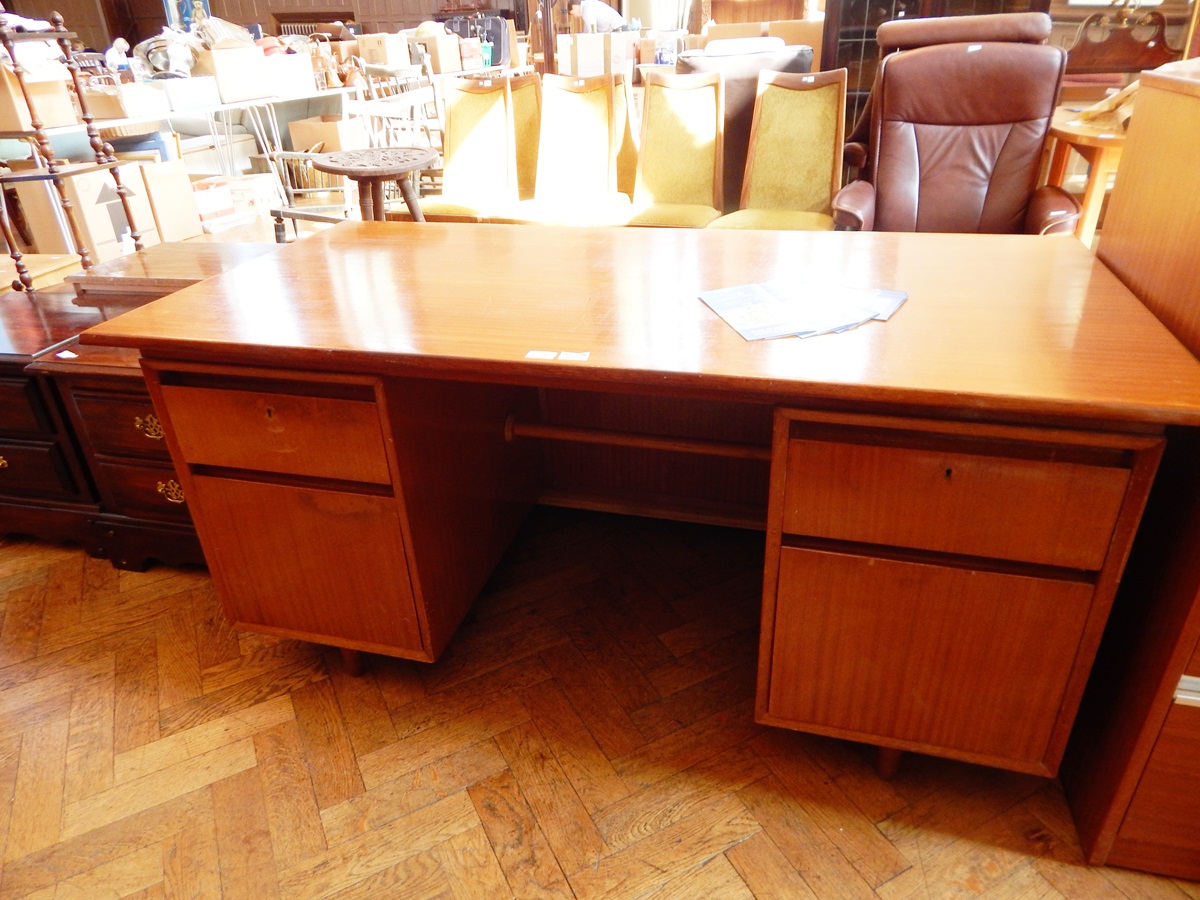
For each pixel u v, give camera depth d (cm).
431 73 520
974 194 292
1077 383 95
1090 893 115
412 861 123
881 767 132
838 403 104
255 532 144
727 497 201
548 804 132
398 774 138
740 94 342
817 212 320
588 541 202
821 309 124
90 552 201
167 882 121
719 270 147
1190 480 101
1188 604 96
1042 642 109
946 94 289
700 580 187
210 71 418
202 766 141
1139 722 106
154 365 131
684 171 337
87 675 163
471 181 368
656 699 153
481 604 181
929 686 118
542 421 204
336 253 169
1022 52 278
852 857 121
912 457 102
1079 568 103
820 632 119
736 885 118
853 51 431
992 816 127
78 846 127
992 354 105
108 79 392
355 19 1007
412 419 132
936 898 115
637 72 465
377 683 159
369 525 137
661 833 126
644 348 113
